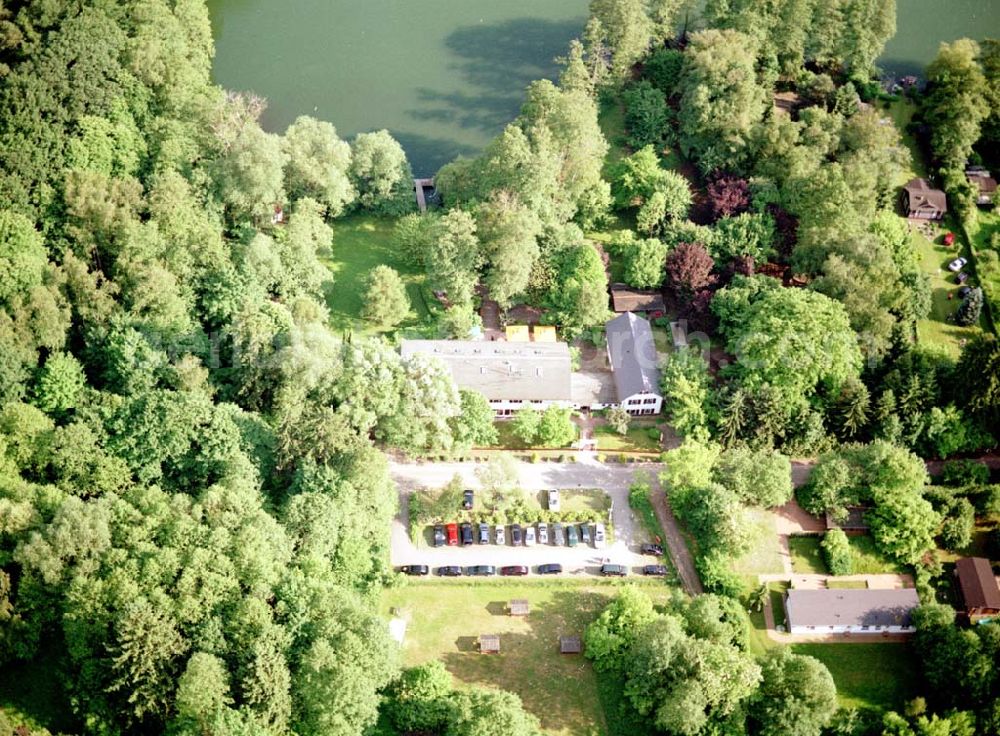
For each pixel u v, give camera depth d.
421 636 196.88
